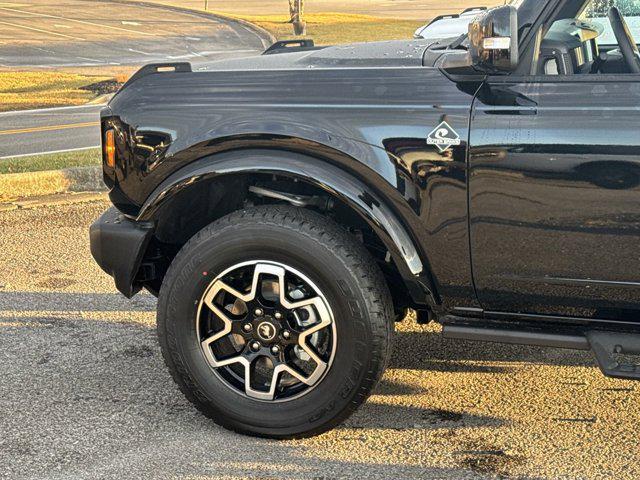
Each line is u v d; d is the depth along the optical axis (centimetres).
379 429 342
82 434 341
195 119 321
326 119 308
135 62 3250
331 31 4562
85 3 6562
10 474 311
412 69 306
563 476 305
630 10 304
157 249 359
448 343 431
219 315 327
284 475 308
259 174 343
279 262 314
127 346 429
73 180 770
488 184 295
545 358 411
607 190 284
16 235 625
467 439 333
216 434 339
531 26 296
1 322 461
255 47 3956
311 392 322
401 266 309
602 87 285
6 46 3797
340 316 312
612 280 295
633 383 380
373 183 305
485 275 307
